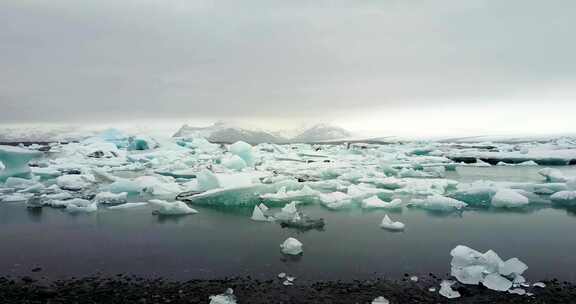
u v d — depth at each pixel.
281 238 11.38
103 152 41.31
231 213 14.91
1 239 11.40
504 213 14.77
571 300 7.12
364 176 24.59
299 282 8.05
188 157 37.31
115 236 11.66
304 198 17.47
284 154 43.59
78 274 8.60
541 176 26.73
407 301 7.13
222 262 9.31
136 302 7.12
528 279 8.18
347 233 11.91
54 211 15.26
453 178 26.17
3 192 19.86
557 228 12.41
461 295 7.35
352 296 7.35
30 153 22.80
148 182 20.75
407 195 19.23
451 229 12.37
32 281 8.20
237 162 28.45
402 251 10.09
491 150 47.81
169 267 9.00
